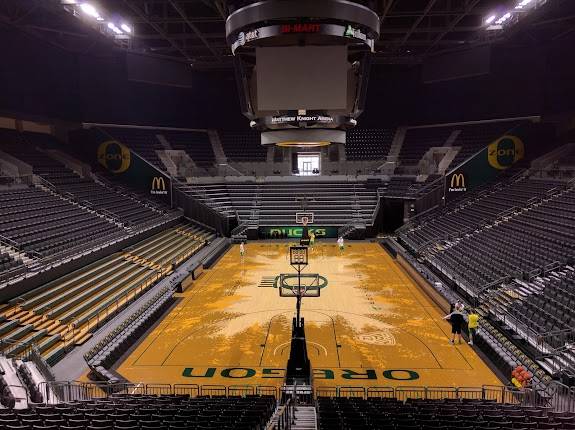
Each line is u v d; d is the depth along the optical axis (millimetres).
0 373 12344
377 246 34281
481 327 16922
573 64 30422
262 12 13883
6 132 31188
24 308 16578
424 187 35906
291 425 9586
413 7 27906
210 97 43375
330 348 16172
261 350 16047
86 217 26266
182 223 35250
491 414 9594
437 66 39094
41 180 27484
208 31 31703
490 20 28859
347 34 14164
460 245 26078
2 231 20219
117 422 8406
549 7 26000
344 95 15188
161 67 39156
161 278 24375
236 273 26469
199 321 18844
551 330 14805
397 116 42750
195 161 40750
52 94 31125
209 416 9055
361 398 11695
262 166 41562
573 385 12641
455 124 39625
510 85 35344
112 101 36688
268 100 15297
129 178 35750
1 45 26281
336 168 41312
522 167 32781
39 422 8289
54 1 24594
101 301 19453
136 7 25422
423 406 10406
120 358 15461
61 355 15117
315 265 28219
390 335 17344
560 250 19906
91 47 33656
